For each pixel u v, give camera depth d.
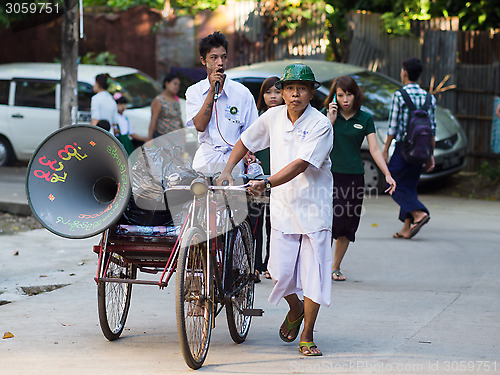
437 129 24.14
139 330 10.85
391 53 29.02
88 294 12.83
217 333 10.89
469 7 29.61
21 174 26.72
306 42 30.05
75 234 8.98
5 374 8.86
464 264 15.27
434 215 21.02
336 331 10.81
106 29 32.31
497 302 12.43
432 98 17.66
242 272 10.61
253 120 10.95
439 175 23.98
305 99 9.18
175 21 31.55
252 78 24.48
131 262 10.00
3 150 28.27
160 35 31.81
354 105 13.66
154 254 9.62
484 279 14.05
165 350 9.91
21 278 13.87
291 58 30.20
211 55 10.77
